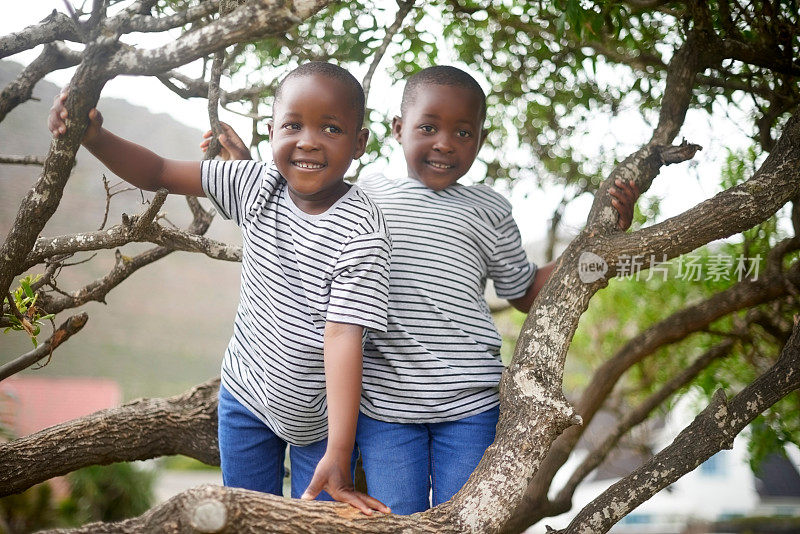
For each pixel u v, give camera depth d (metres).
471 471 1.97
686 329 3.40
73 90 1.57
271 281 1.85
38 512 7.32
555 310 1.93
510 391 1.83
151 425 2.44
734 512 10.61
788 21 2.45
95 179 7.00
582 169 3.68
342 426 1.62
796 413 3.77
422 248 2.11
